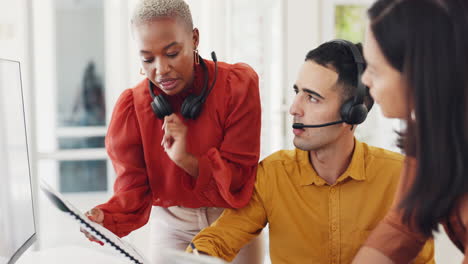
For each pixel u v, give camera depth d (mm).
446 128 646
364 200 1153
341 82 1035
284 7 2504
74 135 5188
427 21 628
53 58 2658
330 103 1047
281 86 2547
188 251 1065
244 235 1173
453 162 656
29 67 2217
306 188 1176
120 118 1238
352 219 1155
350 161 1154
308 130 1076
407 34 644
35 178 2244
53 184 3121
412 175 755
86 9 5281
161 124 1211
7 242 940
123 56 2416
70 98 5344
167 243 1374
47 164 3043
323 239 1172
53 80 2654
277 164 1207
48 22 2625
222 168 1138
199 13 2455
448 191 677
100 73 5391
